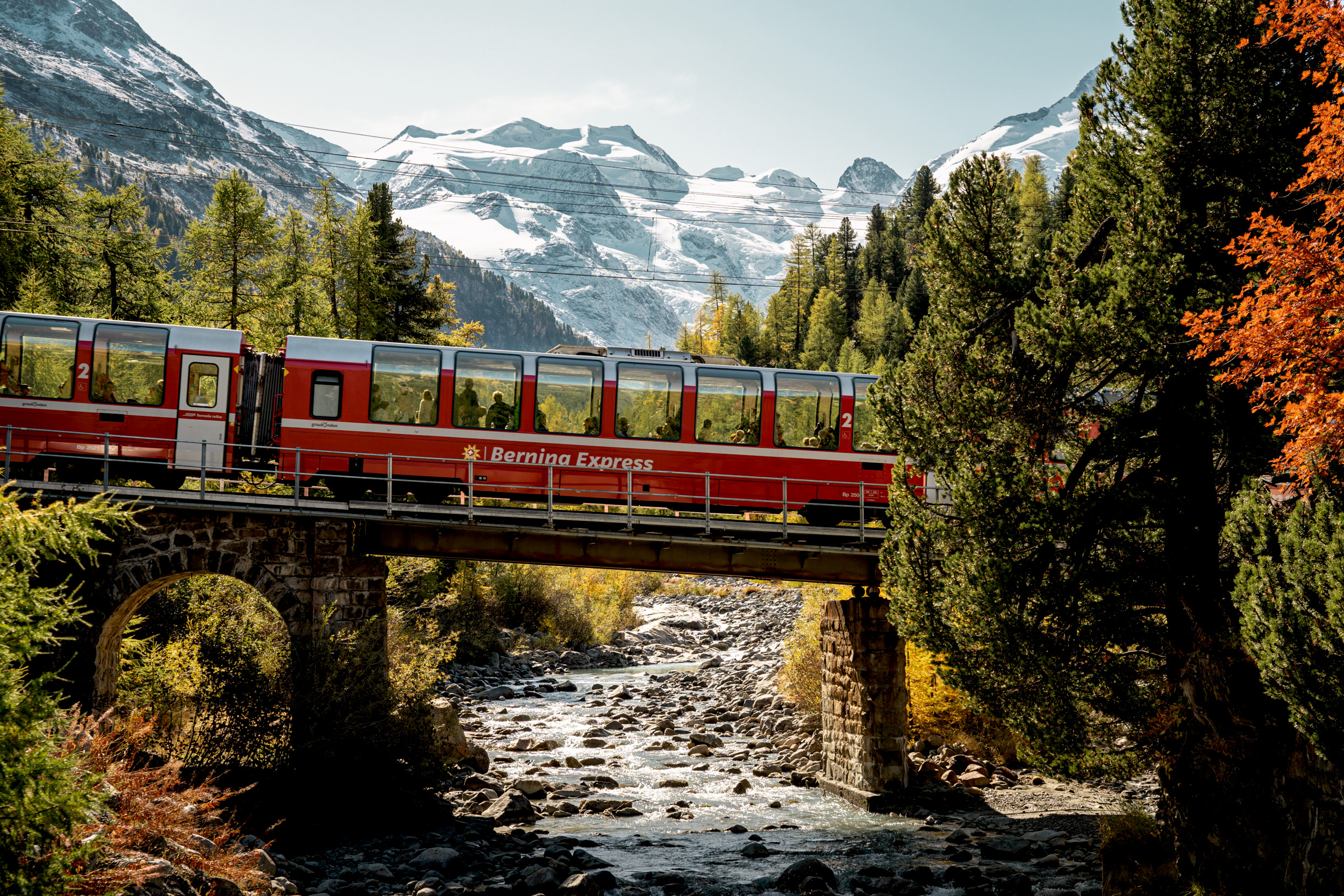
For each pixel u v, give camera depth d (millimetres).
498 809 20562
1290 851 12164
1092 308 14188
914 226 133875
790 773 25734
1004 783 23656
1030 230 97750
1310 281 11148
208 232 44531
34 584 19031
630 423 24047
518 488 23562
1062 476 15578
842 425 24672
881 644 22641
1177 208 14250
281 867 14969
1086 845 18500
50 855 6762
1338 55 10875
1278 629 10359
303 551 20125
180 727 19719
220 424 22562
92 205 50188
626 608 55562
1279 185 14141
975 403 15727
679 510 24984
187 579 24156
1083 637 15180
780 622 52031
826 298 114312
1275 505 12055
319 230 49469
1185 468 14312
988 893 15875
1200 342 12602
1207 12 14320
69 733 9547
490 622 44438
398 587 31875
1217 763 13289
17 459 21922
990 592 14359
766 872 17297
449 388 23422
